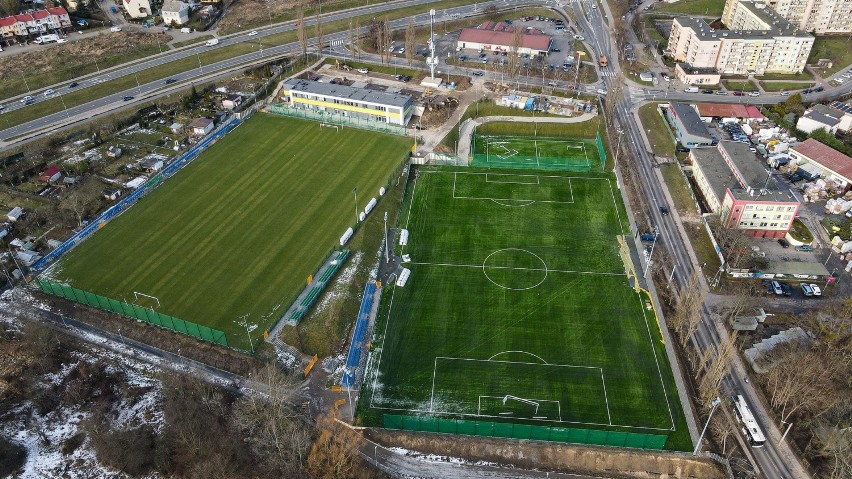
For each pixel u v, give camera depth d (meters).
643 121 174.12
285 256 120.88
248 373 98.06
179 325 104.19
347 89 174.12
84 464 87.12
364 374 98.62
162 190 140.12
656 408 93.88
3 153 151.88
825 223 132.62
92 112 172.00
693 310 99.81
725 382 98.81
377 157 154.00
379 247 125.62
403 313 110.00
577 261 122.38
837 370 97.94
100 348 103.56
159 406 94.31
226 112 174.00
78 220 131.12
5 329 106.25
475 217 134.75
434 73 196.25
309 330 105.19
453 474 85.88
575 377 98.56
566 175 149.88
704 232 131.88
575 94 185.50
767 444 89.75
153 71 196.75
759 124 172.00
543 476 86.00
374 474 84.69
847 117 164.50
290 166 149.75
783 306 113.25
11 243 124.62
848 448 85.75
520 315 109.62
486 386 96.88
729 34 196.12
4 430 91.50
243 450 84.62
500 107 177.12
